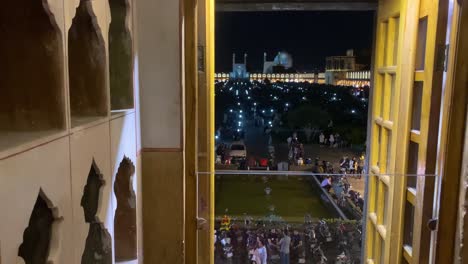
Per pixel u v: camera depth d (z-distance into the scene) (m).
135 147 1.38
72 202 0.83
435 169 1.53
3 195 0.58
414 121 1.74
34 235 0.76
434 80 1.50
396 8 1.92
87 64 1.04
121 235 1.37
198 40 1.62
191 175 1.51
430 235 1.53
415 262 1.61
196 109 1.49
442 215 1.43
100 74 1.05
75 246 0.85
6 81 0.77
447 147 1.39
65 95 0.80
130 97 1.34
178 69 1.43
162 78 1.44
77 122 0.93
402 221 1.77
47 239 0.76
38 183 0.68
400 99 1.85
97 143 0.99
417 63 1.70
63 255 0.78
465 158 1.36
